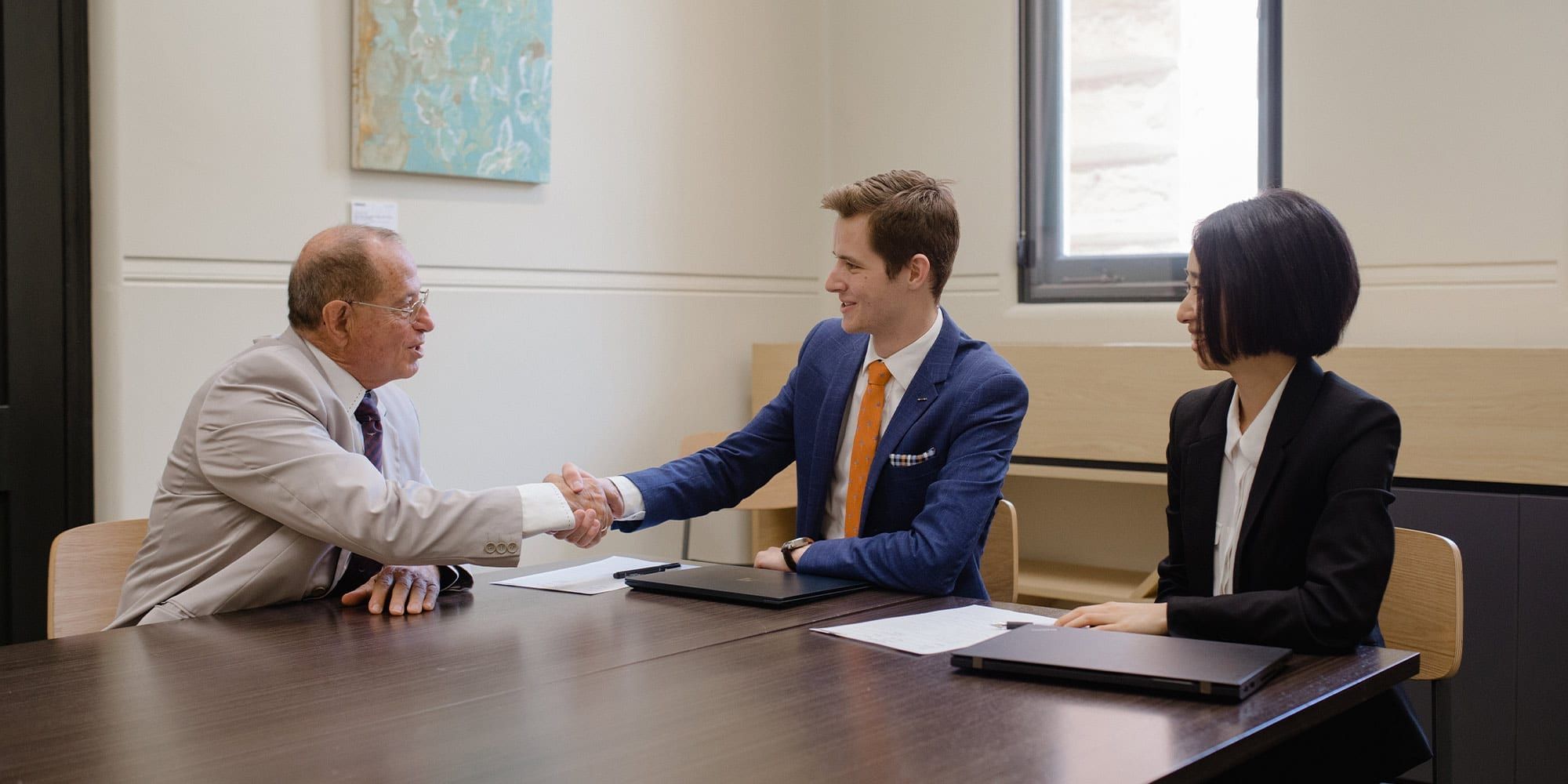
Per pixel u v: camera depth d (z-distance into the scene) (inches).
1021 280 157.2
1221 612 59.9
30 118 106.1
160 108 111.6
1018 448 137.3
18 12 105.1
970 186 159.8
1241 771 63.2
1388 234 128.8
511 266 137.4
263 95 117.9
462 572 77.6
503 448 137.2
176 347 113.2
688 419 157.2
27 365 107.0
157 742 45.3
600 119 145.5
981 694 51.4
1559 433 105.5
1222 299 65.7
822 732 46.2
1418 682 112.3
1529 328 120.7
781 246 168.7
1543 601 106.0
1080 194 152.2
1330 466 63.3
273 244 119.0
